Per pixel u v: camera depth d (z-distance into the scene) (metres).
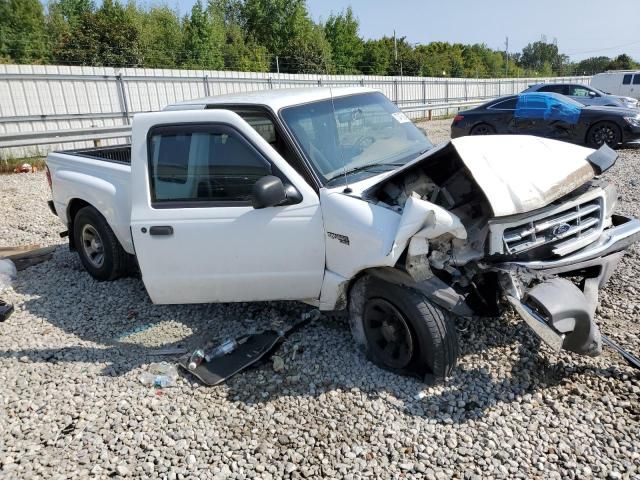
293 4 44.44
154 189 3.88
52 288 5.32
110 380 3.63
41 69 14.79
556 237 3.32
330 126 3.98
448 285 3.27
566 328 2.95
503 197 3.07
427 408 3.12
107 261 5.21
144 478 2.74
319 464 2.77
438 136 16.86
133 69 17.11
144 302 4.85
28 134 12.12
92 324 4.50
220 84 19.91
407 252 3.10
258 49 39.56
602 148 3.77
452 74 55.94
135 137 3.92
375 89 4.76
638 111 12.39
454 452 2.77
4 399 3.48
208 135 3.80
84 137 13.42
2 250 6.40
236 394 3.39
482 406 3.10
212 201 3.76
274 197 3.40
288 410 3.19
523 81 37.72
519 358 3.53
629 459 2.64
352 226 3.35
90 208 5.20
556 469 2.62
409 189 3.54
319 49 40.53
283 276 3.74
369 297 3.48
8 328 4.50
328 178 3.66
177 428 3.11
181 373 3.66
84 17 30.67
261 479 2.69
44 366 3.86
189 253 3.81
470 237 3.28
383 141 4.19
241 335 3.98
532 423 2.94
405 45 52.66
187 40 36.06
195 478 2.72
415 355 3.33
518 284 3.11
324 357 3.71
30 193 9.91
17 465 2.88
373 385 3.37
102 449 2.97
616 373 3.30
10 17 35.44
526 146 3.56
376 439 2.91
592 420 2.92
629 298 4.32
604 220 3.62
